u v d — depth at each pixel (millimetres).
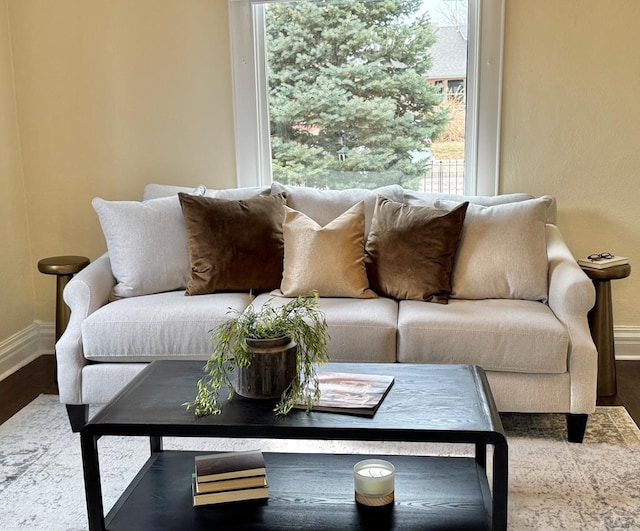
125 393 2184
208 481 2059
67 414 3180
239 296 3158
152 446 2404
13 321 3875
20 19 3818
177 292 3262
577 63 3545
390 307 2992
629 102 3551
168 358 2932
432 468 2260
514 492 2418
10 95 3863
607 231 3691
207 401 2035
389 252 3123
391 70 3738
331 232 3129
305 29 3746
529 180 3691
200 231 3219
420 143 3795
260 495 2082
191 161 3902
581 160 3637
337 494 2109
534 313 2848
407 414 1988
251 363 2061
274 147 3910
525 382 2742
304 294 3115
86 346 2934
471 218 3172
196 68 3799
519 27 3547
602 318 3258
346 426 1917
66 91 3875
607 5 3477
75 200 3990
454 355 2756
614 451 2707
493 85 3604
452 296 3121
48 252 4027
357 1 3682
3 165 3793
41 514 2348
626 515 2268
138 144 3906
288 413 2006
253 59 3748
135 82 3842
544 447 2748
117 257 3230
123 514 2041
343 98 3799
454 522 1960
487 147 3672
